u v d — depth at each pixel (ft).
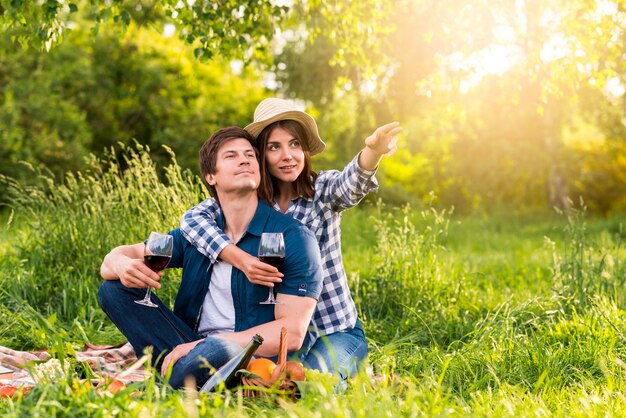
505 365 11.97
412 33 26.81
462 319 16.19
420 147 75.41
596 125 65.57
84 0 59.31
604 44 23.97
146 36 63.77
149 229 17.97
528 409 9.29
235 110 62.85
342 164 61.72
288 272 10.61
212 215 11.34
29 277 17.21
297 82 58.59
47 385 8.77
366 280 18.07
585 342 12.82
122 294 10.96
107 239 17.98
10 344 14.20
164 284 16.65
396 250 18.62
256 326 10.46
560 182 65.26
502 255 31.09
